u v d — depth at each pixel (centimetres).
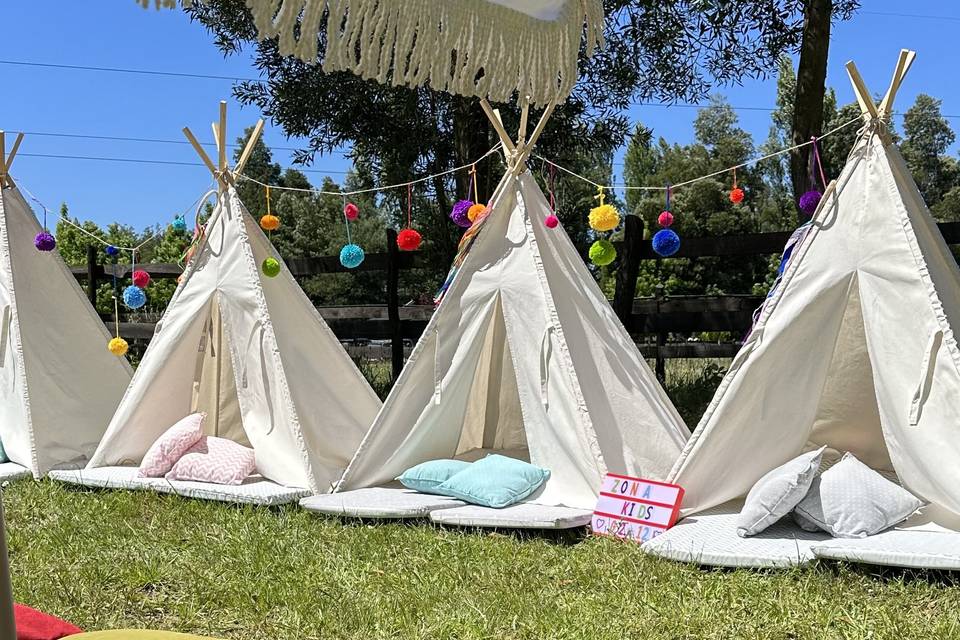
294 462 536
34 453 609
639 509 433
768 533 406
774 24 852
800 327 435
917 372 403
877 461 515
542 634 311
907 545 365
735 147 2981
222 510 491
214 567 394
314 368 582
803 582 351
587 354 506
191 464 545
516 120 966
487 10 136
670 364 1128
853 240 431
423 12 127
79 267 1103
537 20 145
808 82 704
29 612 263
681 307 723
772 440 445
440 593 354
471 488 478
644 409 507
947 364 391
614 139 1020
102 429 657
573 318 515
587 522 445
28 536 451
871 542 374
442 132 1047
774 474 418
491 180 1027
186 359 603
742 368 436
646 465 486
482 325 526
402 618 330
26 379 625
